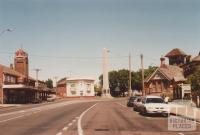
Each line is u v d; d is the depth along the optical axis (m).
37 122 26.19
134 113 37.81
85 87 147.25
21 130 20.23
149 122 25.84
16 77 94.81
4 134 18.22
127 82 144.75
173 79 72.81
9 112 41.91
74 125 23.28
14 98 87.31
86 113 38.12
